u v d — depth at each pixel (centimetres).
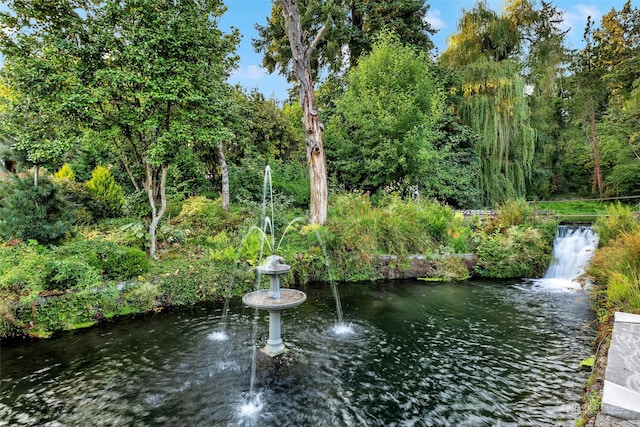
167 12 577
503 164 1376
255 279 619
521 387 306
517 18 1602
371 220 789
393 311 526
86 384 319
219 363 360
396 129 1092
